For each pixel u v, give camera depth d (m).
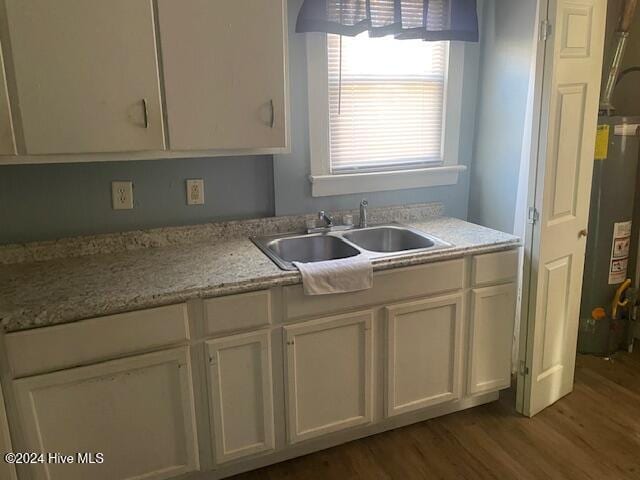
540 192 2.12
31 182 1.97
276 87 1.90
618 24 2.58
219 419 1.82
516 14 2.37
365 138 2.49
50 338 1.52
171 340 1.68
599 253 2.79
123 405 1.67
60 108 1.63
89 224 2.09
